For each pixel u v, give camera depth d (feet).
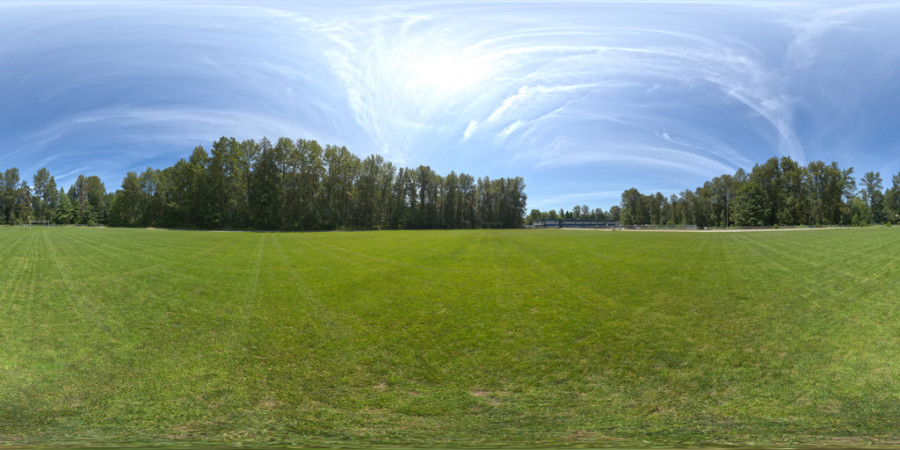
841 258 56.95
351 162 313.53
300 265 58.23
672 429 15.76
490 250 82.38
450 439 15.21
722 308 31.78
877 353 22.13
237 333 26.84
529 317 30.55
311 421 16.67
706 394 18.72
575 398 18.70
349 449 14.28
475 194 411.54
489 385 20.10
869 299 32.83
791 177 287.69
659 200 449.48
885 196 313.53
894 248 66.59
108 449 14.01
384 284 43.34
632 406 17.85
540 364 22.35
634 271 50.08
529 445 14.48
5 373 20.48
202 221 262.06
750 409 17.29
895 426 15.42
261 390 19.34
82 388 19.13
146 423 16.33
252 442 14.80
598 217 587.68
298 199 287.69
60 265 52.42
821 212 280.31
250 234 170.91
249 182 278.46
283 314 31.32
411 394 19.20
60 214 354.54
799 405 17.47
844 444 14.06
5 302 33.22
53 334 25.95
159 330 27.07
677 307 32.42
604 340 25.49
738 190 313.94
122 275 45.68
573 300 35.29
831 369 20.61
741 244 91.25
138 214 313.53
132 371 20.93
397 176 360.07
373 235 169.78
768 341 24.50
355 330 27.78
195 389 19.26
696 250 77.25
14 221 348.38
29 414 16.93
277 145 280.10
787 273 45.85
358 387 19.84
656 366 21.68
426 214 367.25
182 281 43.21
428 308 33.32
